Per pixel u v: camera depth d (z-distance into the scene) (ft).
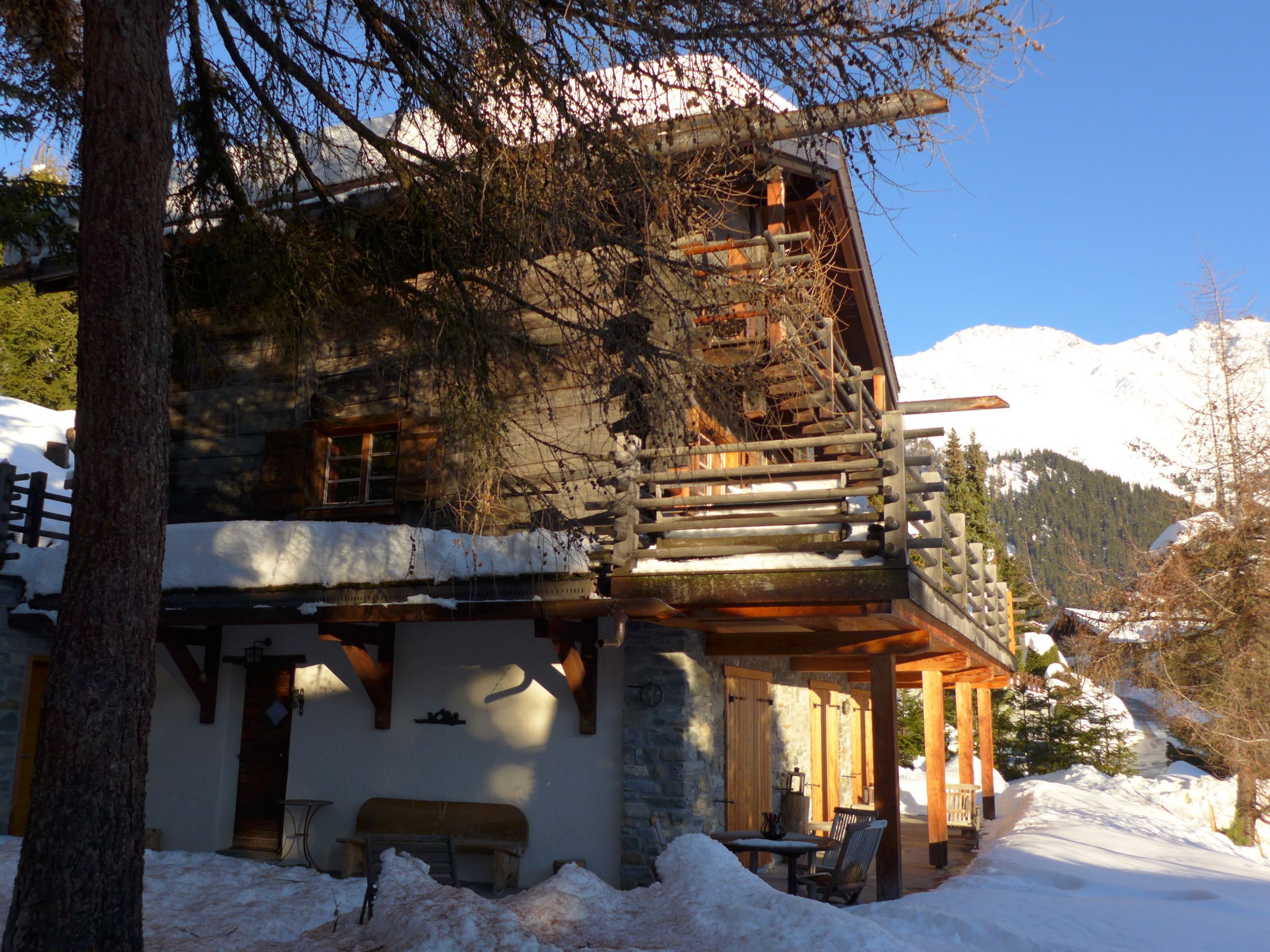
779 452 40.37
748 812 35.27
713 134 24.66
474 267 24.03
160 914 25.00
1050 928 21.93
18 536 40.50
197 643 36.81
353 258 25.46
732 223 36.86
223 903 26.48
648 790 30.22
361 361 37.01
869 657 29.78
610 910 23.88
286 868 32.14
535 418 32.55
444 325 23.48
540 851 31.48
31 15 22.22
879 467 25.91
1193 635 64.49
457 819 32.45
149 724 15.48
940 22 19.86
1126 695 100.32
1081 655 69.77
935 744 38.58
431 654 34.27
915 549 27.91
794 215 40.14
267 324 26.63
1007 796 64.18
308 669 35.94
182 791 36.60
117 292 15.75
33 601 35.32
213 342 39.19
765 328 29.09
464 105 22.02
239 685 36.99
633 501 27.73
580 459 31.89
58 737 14.70
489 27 21.43
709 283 24.31
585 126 21.68
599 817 31.01
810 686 45.27
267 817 35.50
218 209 24.27
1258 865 38.68
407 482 34.71
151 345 15.99
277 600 32.40
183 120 22.98
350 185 27.73
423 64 22.06
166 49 16.80
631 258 23.80
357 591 31.32
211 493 38.27
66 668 14.90
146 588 15.52
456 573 29.84
